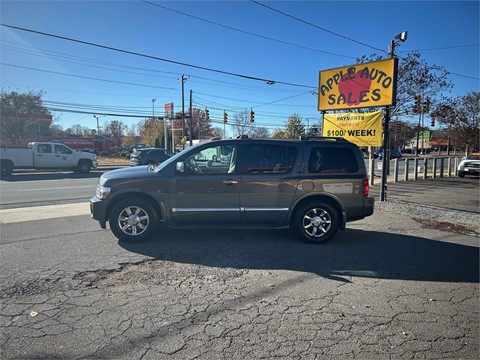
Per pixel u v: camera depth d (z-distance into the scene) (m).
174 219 5.69
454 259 5.15
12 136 37.44
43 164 21.75
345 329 3.12
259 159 5.78
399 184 15.52
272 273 4.46
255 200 5.73
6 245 5.44
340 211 5.93
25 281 4.05
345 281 4.23
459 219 7.97
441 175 19.48
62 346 2.78
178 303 3.57
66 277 4.19
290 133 54.56
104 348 2.76
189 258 4.96
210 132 73.12
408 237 6.39
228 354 2.72
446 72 18.02
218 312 3.39
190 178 5.62
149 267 4.58
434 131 75.50
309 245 5.75
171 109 54.88
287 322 3.22
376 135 10.78
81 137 64.81
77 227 6.66
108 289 3.88
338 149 5.96
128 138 88.25
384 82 9.82
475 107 27.02
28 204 9.57
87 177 19.55
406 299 3.76
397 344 2.90
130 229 5.66
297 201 5.80
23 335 2.92
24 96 36.28
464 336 3.04
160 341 2.88
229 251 5.31
